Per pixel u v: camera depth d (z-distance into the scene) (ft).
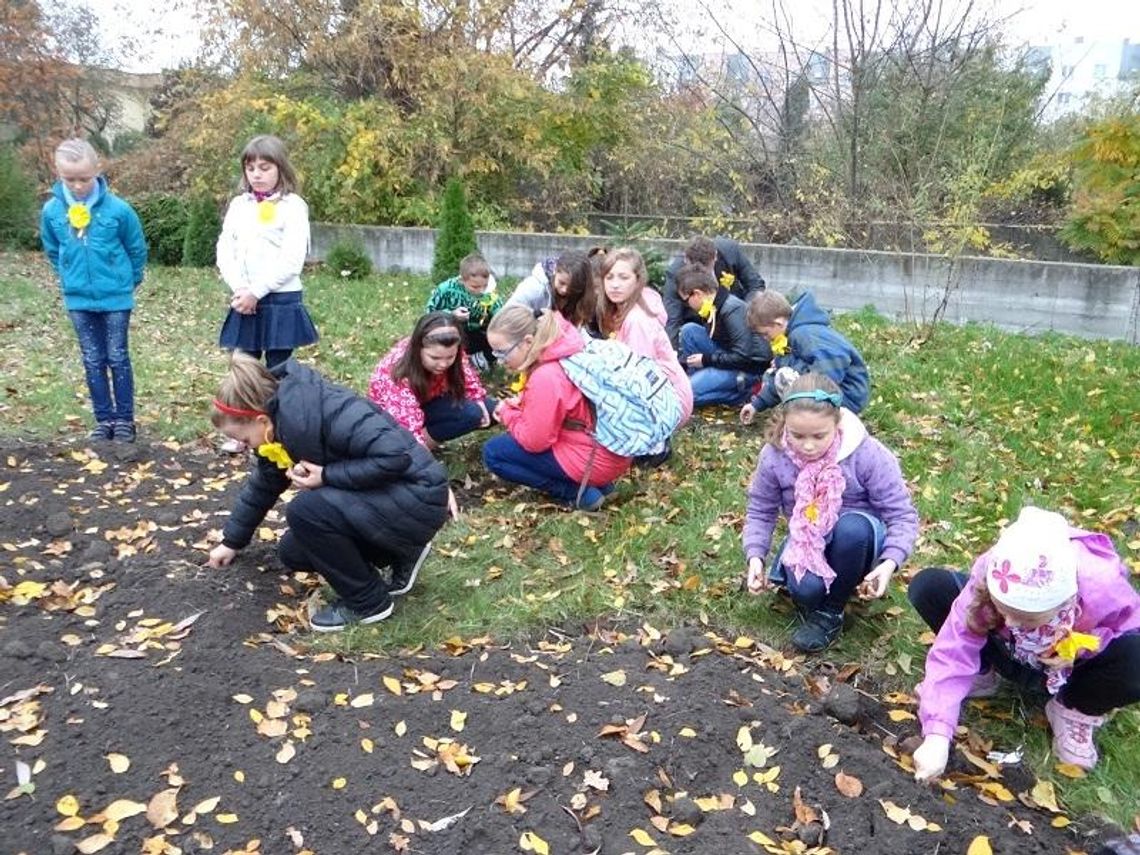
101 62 83.30
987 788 10.08
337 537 12.02
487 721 10.61
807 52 47.98
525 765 9.94
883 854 9.04
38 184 67.56
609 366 15.79
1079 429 20.59
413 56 50.29
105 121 88.89
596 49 53.52
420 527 12.32
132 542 14.32
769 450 12.47
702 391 21.31
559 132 52.42
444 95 49.44
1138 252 33.65
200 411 21.04
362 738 10.24
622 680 11.35
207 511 15.60
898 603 13.34
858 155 45.39
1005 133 49.06
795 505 12.21
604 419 15.72
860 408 18.28
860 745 10.50
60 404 20.98
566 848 8.95
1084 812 9.93
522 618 12.96
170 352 27.32
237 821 9.09
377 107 50.11
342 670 11.52
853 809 9.55
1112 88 59.26
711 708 10.84
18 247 52.49
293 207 18.43
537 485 16.65
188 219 50.67
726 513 16.30
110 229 17.61
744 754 10.23
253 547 14.33
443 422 17.94
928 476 17.94
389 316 33.01
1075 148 35.70
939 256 32.04
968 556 14.92
